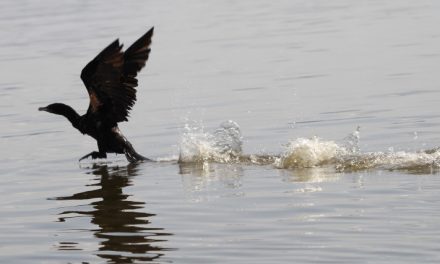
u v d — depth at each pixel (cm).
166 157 1469
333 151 1353
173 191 1226
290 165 1337
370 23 2727
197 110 1811
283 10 3159
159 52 2517
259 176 1284
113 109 1436
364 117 1639
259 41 2556
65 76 2272
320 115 1684
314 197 1139
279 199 1141
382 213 1048
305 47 2416
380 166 1282
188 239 999
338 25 2733
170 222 1070
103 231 1052
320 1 3325
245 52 2412
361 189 1162
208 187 1235
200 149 1431
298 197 1145
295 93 1895
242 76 2117
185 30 2848
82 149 1566
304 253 930
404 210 1054
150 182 1294
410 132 1500
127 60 1433
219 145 1447
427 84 1875
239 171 1327
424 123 1556
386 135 1491
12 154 1543
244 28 2811
